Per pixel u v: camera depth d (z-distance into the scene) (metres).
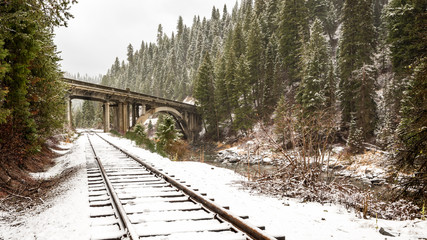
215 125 57.25
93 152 16.42
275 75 46.38
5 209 5.41
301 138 8.33
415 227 4.55
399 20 27.66
